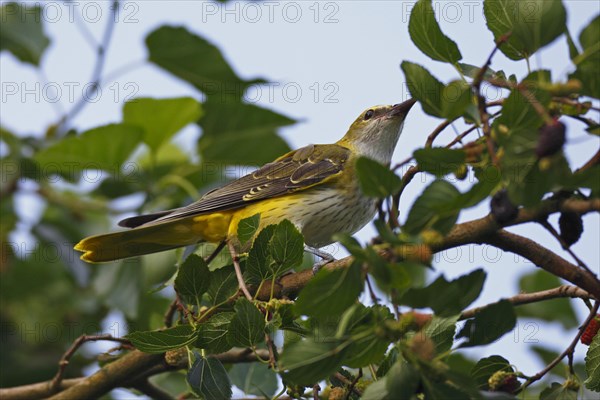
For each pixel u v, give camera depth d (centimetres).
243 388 1103
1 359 1309
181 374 1295
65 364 1102
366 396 697
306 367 678
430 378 677
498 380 823
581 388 844
